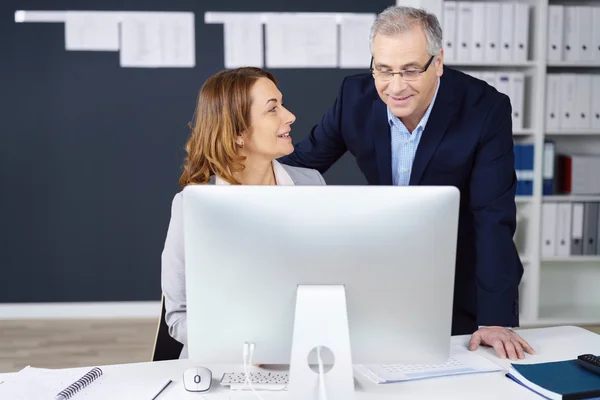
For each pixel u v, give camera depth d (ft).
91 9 14.70
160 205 15.23
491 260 6.50
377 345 4.54
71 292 15.25
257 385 4.88
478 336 5.78
